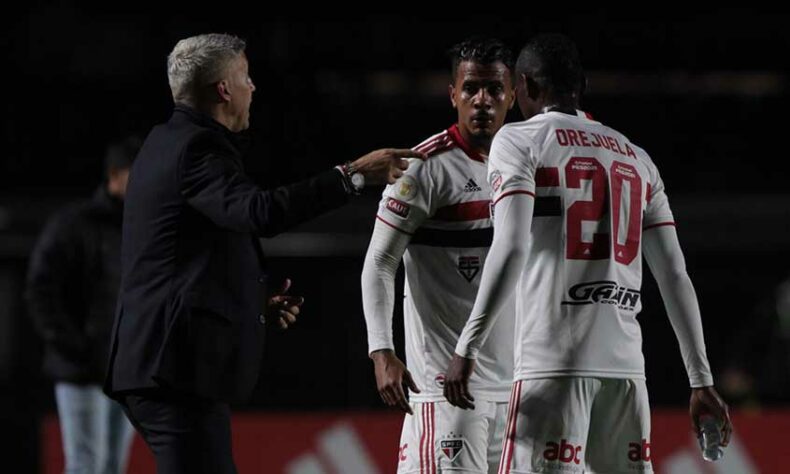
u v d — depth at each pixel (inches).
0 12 2006.6
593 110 2063.2
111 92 1975.9
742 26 2170.3
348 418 1105.4
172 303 534.3
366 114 1993.1
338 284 1695.4
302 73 2005.4
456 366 534.0
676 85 2142.0
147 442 559.2
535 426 526.9
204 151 539.5
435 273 640.4
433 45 2113.7
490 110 640.4
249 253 558.6
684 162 2000.5
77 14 2042.3
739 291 1743.4
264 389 1658.5
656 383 1651.1
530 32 2130.9
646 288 1663.4
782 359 1627.7
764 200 1785.2
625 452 542.6
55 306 919.7
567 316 530.0
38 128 1934.1
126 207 563.2
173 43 2054.6
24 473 1435.8
